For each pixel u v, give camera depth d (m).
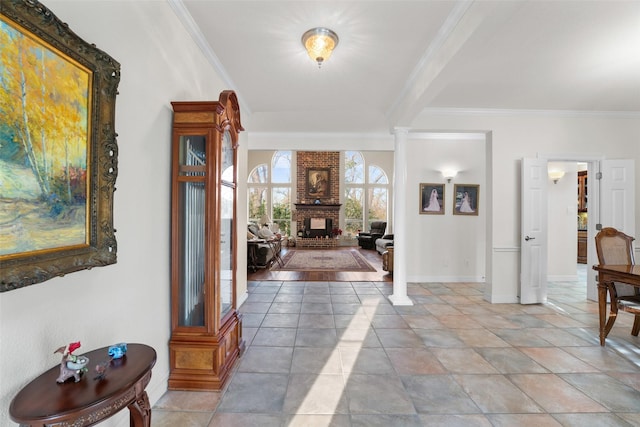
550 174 5.33
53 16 1.03
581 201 7.45
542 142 4.17
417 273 5.23
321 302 3.97
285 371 2.22
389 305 3.85
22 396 0.91
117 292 1.48
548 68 2.88
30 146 0.98
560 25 2.20
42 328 1.08
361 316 3.43
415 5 2.02
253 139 5.53
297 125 4.99
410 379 2.12
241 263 3.92
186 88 2.20
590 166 4.29
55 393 0.93
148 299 1.75
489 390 2.00
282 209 11.21
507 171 4.15
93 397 0.92
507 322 3.28
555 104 3.88
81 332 1.26
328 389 2.00
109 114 1.32
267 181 11.12
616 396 1.94
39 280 0.99
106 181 1.30
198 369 1.98
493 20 1.83
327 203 10.77
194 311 2.05
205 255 2.00
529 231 4.02
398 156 3.97
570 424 1.68
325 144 5.54
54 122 1.06
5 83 0.90
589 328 3.12
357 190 11.20
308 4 2.01
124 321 1.53
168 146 1.95
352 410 1.78
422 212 5.22
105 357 1.19
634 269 2.63
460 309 3.73
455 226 5.25
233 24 2.23
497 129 4.15
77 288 1.23
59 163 1.09
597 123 4.20
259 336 2.85
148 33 1.71
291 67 2.90
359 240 10.27
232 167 2.47
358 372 2.21
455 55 2.20
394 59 2.73
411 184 5.24
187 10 2.07
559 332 3.01
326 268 6.35
